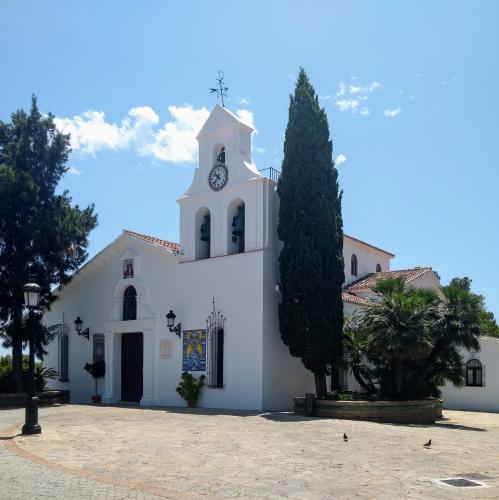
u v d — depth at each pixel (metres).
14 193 23.52
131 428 16.05
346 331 21.84
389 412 19.59
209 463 11.17
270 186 22.81
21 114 25.25
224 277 22.83
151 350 24.64
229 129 24.09
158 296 24.89
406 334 19.50
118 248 26.86
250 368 21.53
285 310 21.17
